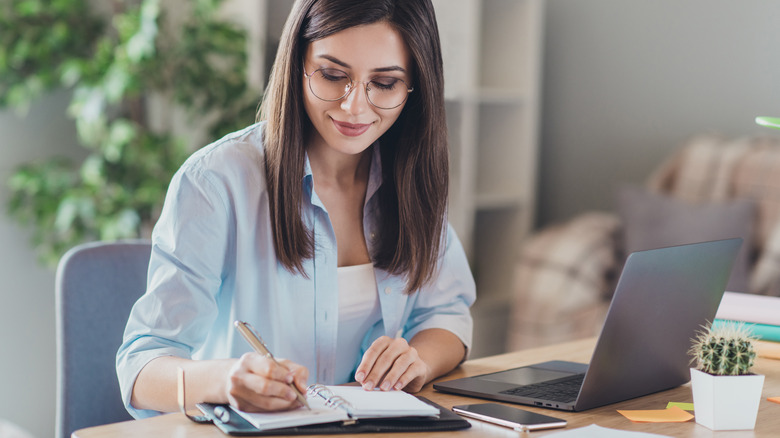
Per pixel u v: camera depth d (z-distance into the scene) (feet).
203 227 4.03
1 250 8.84
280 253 4.25
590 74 11.96
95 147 9.36
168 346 3.88
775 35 10.25
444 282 4.94
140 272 4.94
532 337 9.66
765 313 4.73
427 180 4.58
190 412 3.48
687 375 4.13
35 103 8.92
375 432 3.23
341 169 4.57
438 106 4.45
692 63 10.98
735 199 9.21
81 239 8.73
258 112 4.69
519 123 12.01
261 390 3.19
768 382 4.23
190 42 8.48
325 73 4.03
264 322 4.31
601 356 3.53
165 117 9.49
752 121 10.50
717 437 3.29
